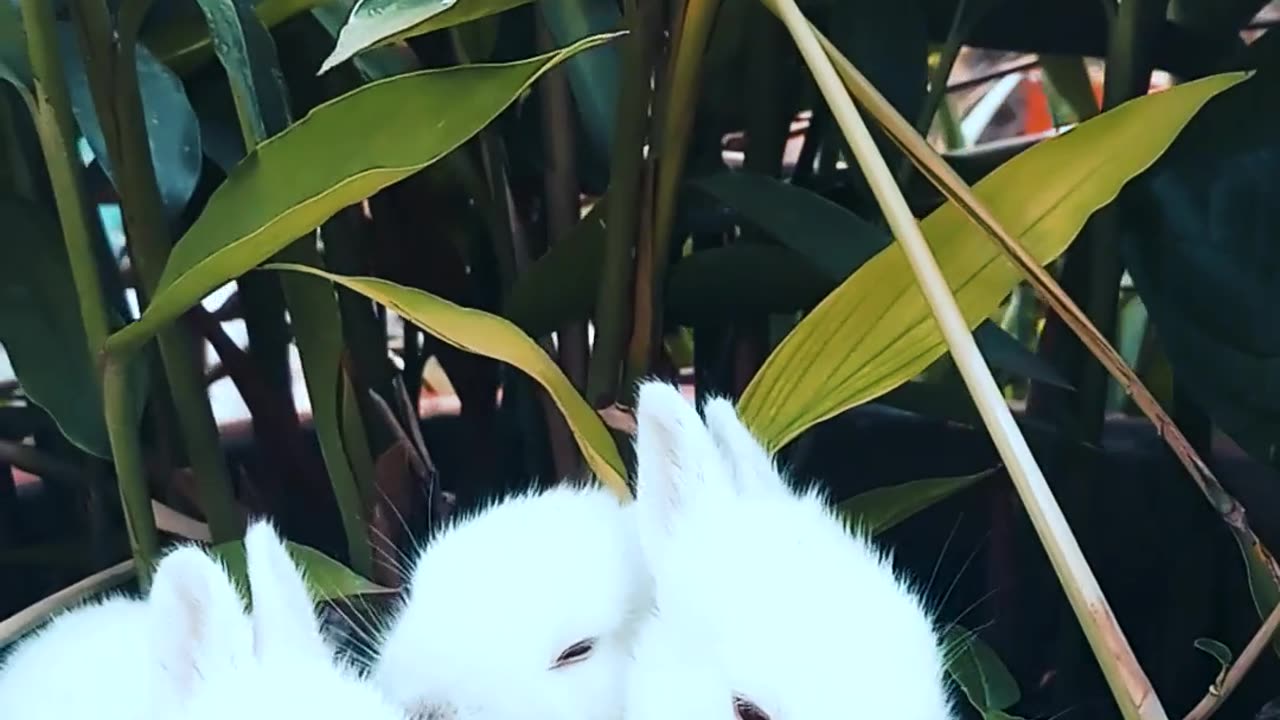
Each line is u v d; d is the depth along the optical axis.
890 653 0.35
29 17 0.39
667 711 0.38
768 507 0.39
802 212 0.47
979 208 0.35
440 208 0.55
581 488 0.47
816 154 0.68
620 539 0.43
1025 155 0.36
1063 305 0.35
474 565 0.42
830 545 0.38
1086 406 0.55
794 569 0.37
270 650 0.37
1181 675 0.55
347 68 0.50
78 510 0.62
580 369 0.51
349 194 0.34
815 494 0.42
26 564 0.57
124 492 0.42
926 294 0.32
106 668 0.42
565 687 0.41
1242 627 0.55
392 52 0.50
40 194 0.52
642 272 0.45
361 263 0.52
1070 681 0.55
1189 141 0.49
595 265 0.48
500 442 0.60
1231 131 0.49
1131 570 0.57
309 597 0.40
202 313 0.52
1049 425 0.54
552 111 0.50
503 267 0.53
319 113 0.35
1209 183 0.48
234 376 0.54
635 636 0.41
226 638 0.36
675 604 0.39
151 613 0.36
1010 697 0.44
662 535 0.40
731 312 0.51
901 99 0.56
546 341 0.53
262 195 0.35
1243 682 0.54
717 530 0.39
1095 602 0.30
